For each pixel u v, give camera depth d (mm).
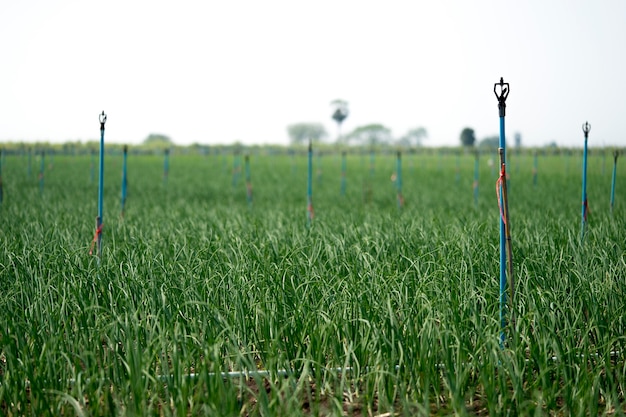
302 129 173375
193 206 16703
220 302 7023
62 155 54281
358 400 5789
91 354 5484
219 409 5027
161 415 5410
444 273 7203
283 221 12273
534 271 7387
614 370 6176
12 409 5449
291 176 37094
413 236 9320
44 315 6574
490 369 5453
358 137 163625
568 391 5289
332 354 6168
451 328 6004
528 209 15461
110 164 46031
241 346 6570
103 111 9000
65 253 8203
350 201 21453
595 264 7801
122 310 6766
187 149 69000
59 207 15281
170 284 7016
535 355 5820
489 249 8172
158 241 9320
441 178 34688
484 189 26922
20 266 7812
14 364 5570
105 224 11453
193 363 6281
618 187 24297
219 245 8734
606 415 5438
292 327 6320
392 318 5820
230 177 35906
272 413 5066
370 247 8656
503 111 6516
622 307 6688
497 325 6141
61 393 4996
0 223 11961
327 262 7984
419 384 5605
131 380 5145
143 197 21781
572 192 22938
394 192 25125
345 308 6297
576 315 6414
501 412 5332
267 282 7102
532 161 45656
